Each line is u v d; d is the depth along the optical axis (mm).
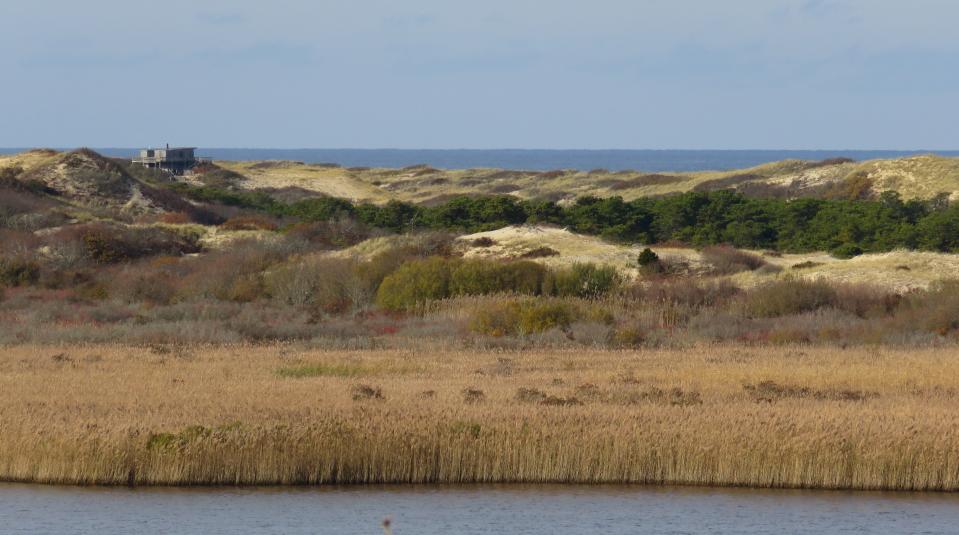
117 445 38719
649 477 40094
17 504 36594
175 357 61094
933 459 39562
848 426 40906
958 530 35375
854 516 36812
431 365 59156
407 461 39781
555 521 36125
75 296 94750
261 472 39125
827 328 76000
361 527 35156
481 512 36875
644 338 72438
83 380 51125
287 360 60281
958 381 53625
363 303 92562
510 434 40281
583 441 40156
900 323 77875
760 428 40656
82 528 34469
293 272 96688
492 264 92938
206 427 39781
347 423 40375
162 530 34375
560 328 75000
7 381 50438
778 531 35281
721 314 82625
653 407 44469
